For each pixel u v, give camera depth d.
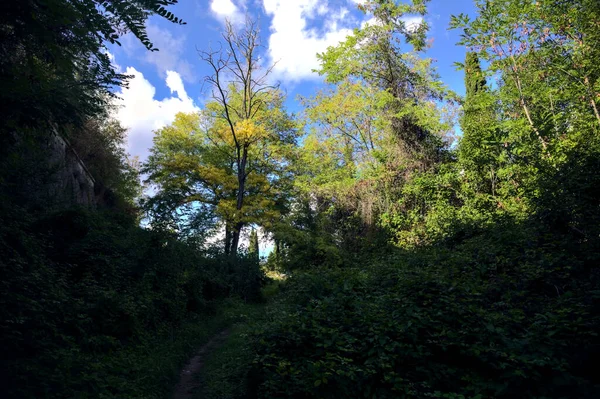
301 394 4.50
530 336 4.63
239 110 27.97
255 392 4.95
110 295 7.73
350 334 5.24
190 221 16.75
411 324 4.92
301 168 25.44
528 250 6.76
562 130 9.91
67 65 3.83
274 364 4.80
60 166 12.68
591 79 9.51
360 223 17.53
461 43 11.68
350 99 19.70
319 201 20.64
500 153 11.99
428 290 5.77
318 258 16.08
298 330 5.21
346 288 6.40
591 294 5.05
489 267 6.96
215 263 19.31
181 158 24.23
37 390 4.36
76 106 4.17
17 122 3.78
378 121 18.30
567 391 4.08
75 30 3.42
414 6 18.88
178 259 12.12
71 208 10.07
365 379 4.58
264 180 25.53
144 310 8.95
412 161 17.00
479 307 5.61
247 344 5.63
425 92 18.81
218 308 15.36
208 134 27.70
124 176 23.12
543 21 10.05
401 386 4.46
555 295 5.94
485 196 13.33
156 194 23.36
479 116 14.41
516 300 5.91
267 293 21.16
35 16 3.34
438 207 15.05
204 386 6.58
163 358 7.53
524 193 8.66
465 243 9.09
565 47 9.72
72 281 8.17
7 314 5.01
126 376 5.96
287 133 27.81
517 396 4.25
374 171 17.89
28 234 7.80
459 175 15.41
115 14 3.10
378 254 13.19
